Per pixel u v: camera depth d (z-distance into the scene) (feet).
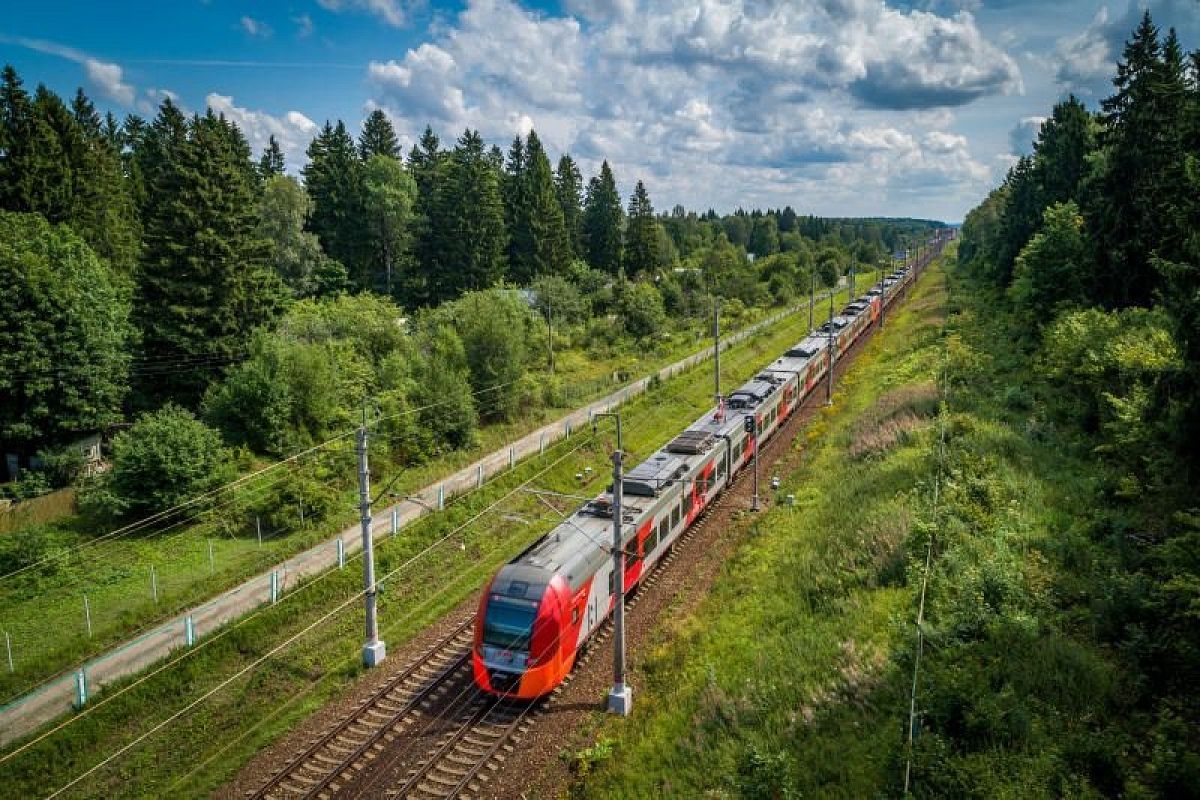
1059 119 203.72
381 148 337.31
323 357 126.21
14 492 109.40
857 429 126.82
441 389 134.21
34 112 163.53
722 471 113.70
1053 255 144.66
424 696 67.05
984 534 70.90
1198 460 58.23
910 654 54.03
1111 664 49.21
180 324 135.54
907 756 42.04
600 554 73.97
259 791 55.21
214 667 72.59
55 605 82.69
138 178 245.04
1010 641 52.70
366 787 55.77
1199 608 46.88
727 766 50.03
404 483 119.55
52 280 116.88
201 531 100.07
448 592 89.30
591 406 167.22
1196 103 72.64
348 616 83.05
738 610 74.18
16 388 112.68
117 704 65.10
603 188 322.55
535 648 62.85
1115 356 91.71
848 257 439.63
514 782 55.88
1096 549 64.85
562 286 230.07
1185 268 55.36
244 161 256.52
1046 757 41.24
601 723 61.98
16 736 61.21
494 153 364.38
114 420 124.67
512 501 116.78
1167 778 36.50
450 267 240.94
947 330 186.70
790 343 245.45
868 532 77.87
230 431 117.80
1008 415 108.06
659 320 240.32
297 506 102.63
